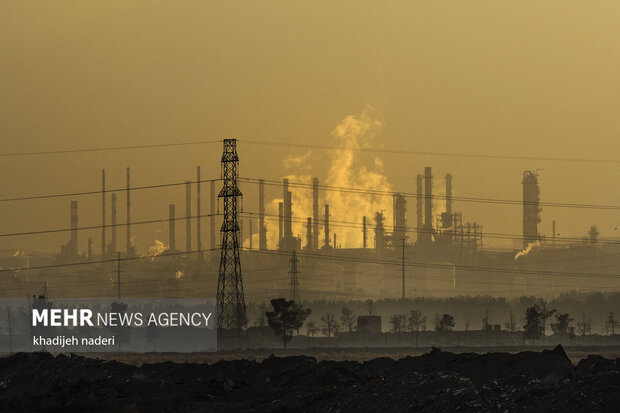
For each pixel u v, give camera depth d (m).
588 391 161.00
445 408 171.38
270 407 192.00
